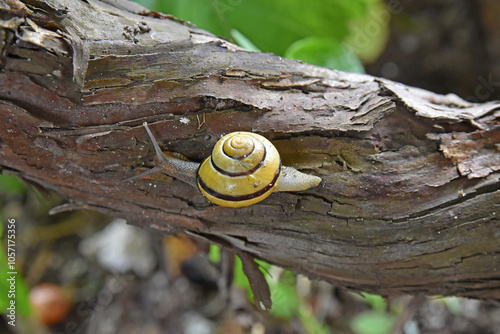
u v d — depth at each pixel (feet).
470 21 1.52
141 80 0.92
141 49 0.92
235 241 0.98
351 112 0.94
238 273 1.18
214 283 1.45
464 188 0.93
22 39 0.89
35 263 1.48
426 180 0.93
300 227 0.95
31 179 1.00
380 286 0.99
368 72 1.66
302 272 1.00
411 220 0.93
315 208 0.94
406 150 0.94
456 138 0.94
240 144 0.92
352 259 0.96
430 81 1.65
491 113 0.95
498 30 1.44
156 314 1.41
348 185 0.93
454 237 0.93
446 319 1.32
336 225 0.94
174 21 0.96
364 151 0.94
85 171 0.95
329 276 0.99
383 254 0.95
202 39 0.94
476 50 1.54
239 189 0.93
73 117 0.92
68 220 1.56
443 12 1.56
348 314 1.38
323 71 0.96
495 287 0.96
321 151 0.94
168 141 0.94
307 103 0.95
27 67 0.90
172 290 1.45
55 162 0.95
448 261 0.94
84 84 0.91
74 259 1.51
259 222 0.96
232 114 0.94
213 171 0.93
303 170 0.94
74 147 0.93
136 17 0.94
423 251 0.94
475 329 1.29
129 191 0.96
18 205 1.57
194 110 0.93
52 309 1.36
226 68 0.94
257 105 0.94
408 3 1.57
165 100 0.92
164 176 0.95
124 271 1.47
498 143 0.94
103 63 0.91
